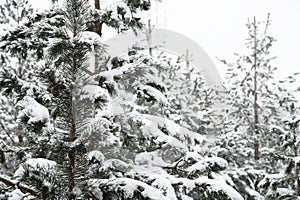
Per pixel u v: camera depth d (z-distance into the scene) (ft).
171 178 14.76
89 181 11.21
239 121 42.24
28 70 30.81
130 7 19.11
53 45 11.17
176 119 26.78
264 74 40.11
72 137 11.60
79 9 11.81
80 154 11.93
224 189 13.20
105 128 11.83
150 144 17.58
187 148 18.04
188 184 14.12
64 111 11.54
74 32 11.93
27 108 10.51
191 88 44.52
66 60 11.59
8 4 32.42
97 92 11.91
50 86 11.25
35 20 17.74
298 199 24.95
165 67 19.35
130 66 14.89
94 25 17.74
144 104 24.30
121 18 17.60
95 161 12.20
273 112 40.75
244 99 41.19
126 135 17.40
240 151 36.01
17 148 13.62
